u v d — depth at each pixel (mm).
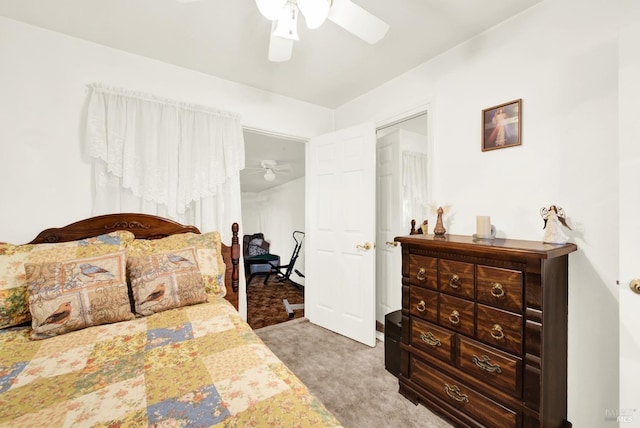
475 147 1758
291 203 5664
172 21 1629
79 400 740
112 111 1839
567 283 1321
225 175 2285
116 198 1876
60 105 1728
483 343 1290
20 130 1622
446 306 1435
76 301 1225
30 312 1229
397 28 1678
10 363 943
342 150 2578
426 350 1528
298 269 5223
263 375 861
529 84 1513
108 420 662
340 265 2576
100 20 1619
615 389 1228
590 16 1312
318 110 2910
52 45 1711
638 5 1192
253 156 4012
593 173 1296
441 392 1460
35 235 1651
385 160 2770
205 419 664
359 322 2406
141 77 1982
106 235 1671
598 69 1289
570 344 1338
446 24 1646
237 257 2197
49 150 1693
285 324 2805
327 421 667
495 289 1236
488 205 1690
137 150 1942
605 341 1251
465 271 1352
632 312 1061
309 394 781
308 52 1930
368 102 2580
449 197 1903
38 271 1260
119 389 788
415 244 1561
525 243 1338
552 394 1191
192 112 2154
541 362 1106
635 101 1056
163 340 1108
